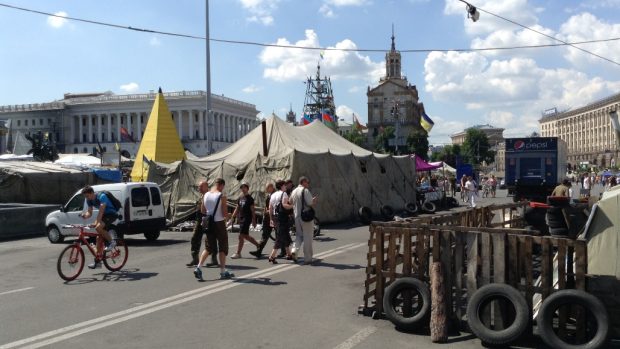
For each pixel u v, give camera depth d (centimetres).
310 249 1174
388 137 9700
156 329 666
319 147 2398
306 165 2036
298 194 1179
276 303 800
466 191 3378
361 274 1041
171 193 2136
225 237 999
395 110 5506
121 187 1573
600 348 549
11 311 766
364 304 732
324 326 677
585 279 582
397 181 2725
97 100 12462
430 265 663
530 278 607
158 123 2886
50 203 2641
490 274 632
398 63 14075
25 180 2558
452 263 657
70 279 1000
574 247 586
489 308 614
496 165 16225
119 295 866
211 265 1151
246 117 13562
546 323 575
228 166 2114
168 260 1249
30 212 1920
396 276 698
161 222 1656
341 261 1202
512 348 584
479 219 1102
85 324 692
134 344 607
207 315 732
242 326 677
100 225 1063
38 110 12738
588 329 573
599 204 587
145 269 1122
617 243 570
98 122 12425
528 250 608
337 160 2217
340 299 827
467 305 632
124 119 12288
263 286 927
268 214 1277
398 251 716
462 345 600
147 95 12144
